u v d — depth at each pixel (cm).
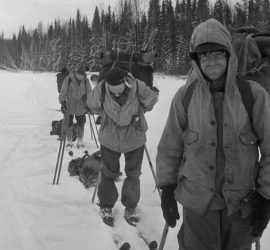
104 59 515
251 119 255
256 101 253
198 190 264
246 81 261
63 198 559
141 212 512
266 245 416
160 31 4872
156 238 439
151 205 540
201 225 269
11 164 748
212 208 263
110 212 482
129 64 507
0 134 1052
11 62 11225
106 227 460
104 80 474
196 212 266
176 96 279
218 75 255
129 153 476
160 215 504
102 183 482
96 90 472
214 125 256
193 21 5066
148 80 510
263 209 253
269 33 322
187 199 269
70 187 612
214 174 260
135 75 505
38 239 433
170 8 5225
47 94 2570
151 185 622
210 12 4847
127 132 467
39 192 585
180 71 4609
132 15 3884
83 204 536
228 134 254
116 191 485
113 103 458
